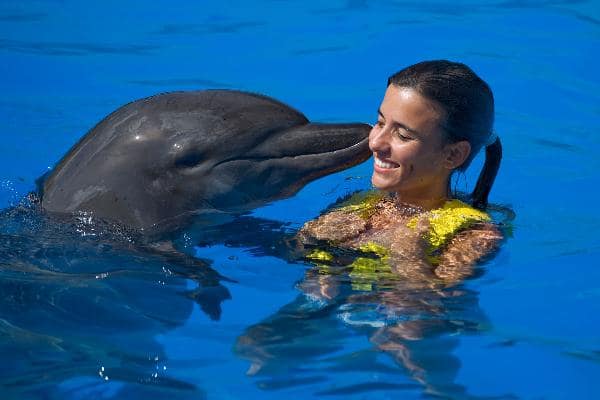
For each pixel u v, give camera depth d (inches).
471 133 260.7
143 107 270.8
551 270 268.7
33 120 384.8
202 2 494.0
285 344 233.6
